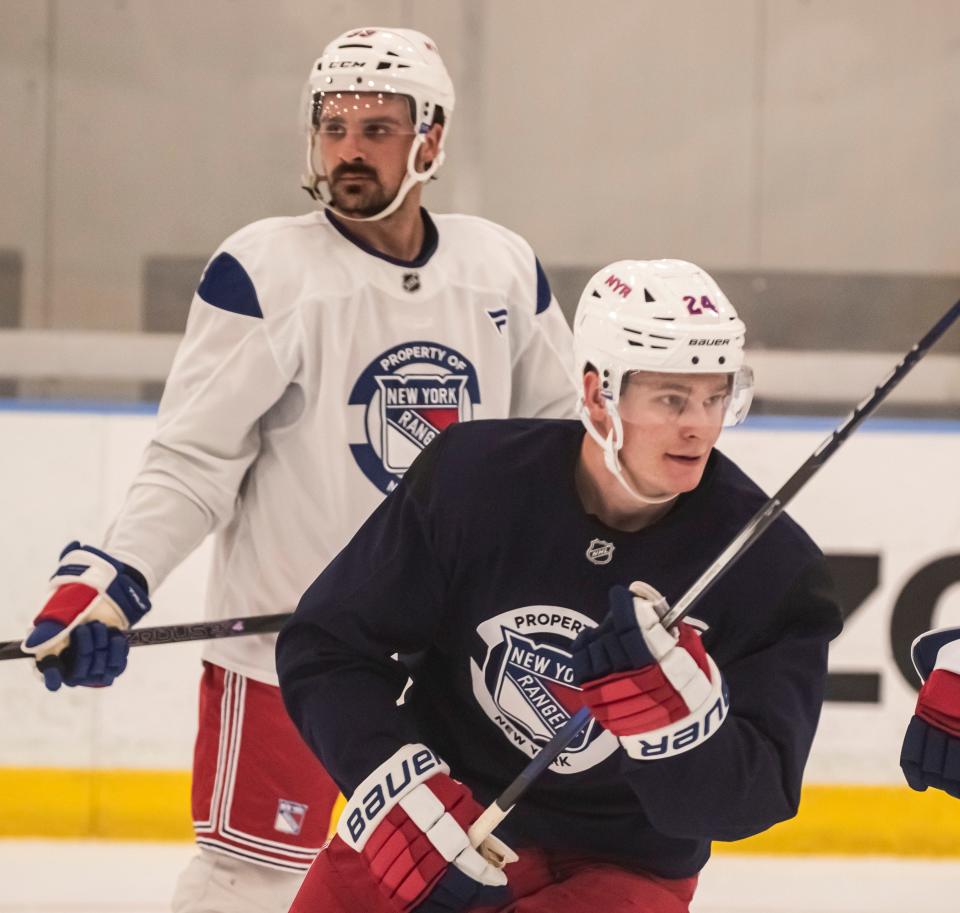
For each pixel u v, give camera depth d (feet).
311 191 36.17
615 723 23.30
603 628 23.34
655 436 24.31
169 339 68.28
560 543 25.54
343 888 26.91
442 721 27.76
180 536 34.83
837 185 69.36
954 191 69.05
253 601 36.55
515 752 27.09
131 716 58.44
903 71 68.90
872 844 58.34
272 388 35.22
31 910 50.57
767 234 69.51
